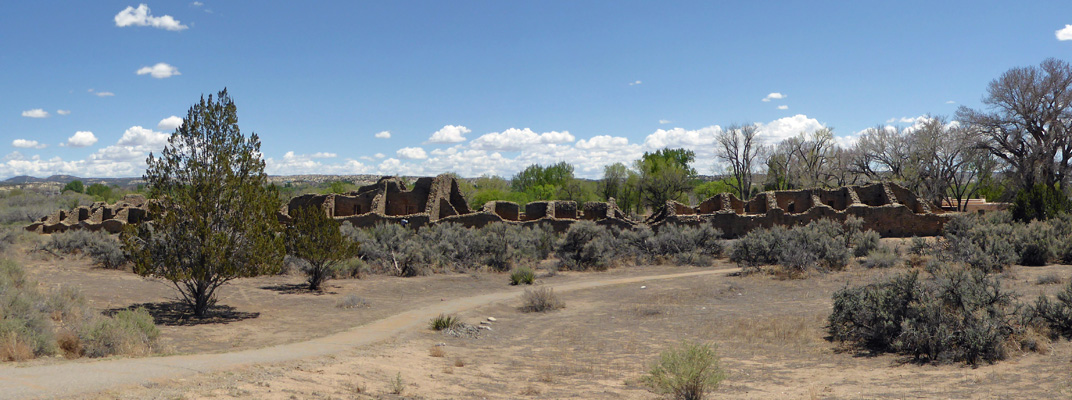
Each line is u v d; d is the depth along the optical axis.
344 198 54.22
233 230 17.45
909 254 29.42
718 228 45.28
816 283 23.72
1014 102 50.94
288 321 17.56
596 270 33.72
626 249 37.50
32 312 11.46
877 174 65.12
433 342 15.00
